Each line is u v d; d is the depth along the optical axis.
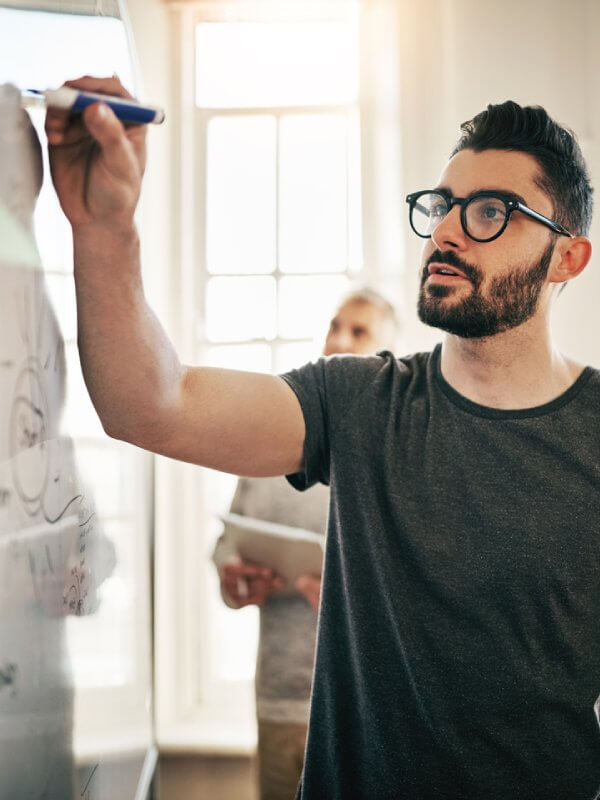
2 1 0.53
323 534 1.96
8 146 0.55
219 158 2.83
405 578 0.98
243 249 2.83
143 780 1.55
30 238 0.62
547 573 0.96
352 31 2.82
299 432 1.02
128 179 0.69
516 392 1.01
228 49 2.83
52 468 0.70
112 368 0.79
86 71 0.89
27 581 0.59
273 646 1.90
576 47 2.43
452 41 2.47
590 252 1.07
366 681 0.98
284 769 1.88
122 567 1.35
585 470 0.99
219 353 2.82
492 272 0.98
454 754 0.96
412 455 1.01
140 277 0.78
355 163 2.82
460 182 1.02
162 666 2.57
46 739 0.66
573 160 1.05
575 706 0.96
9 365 0.55
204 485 2.71
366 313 2.07
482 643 0.96
